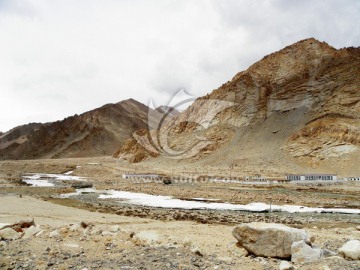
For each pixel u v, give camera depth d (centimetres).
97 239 1232
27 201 3647
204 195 4456
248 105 11481
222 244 1282
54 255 1024
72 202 3781
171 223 2278
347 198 4266
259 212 3177
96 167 10838
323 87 10438
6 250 1062
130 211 2980
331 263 945
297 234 1048
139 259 1002
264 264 978
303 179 6781
